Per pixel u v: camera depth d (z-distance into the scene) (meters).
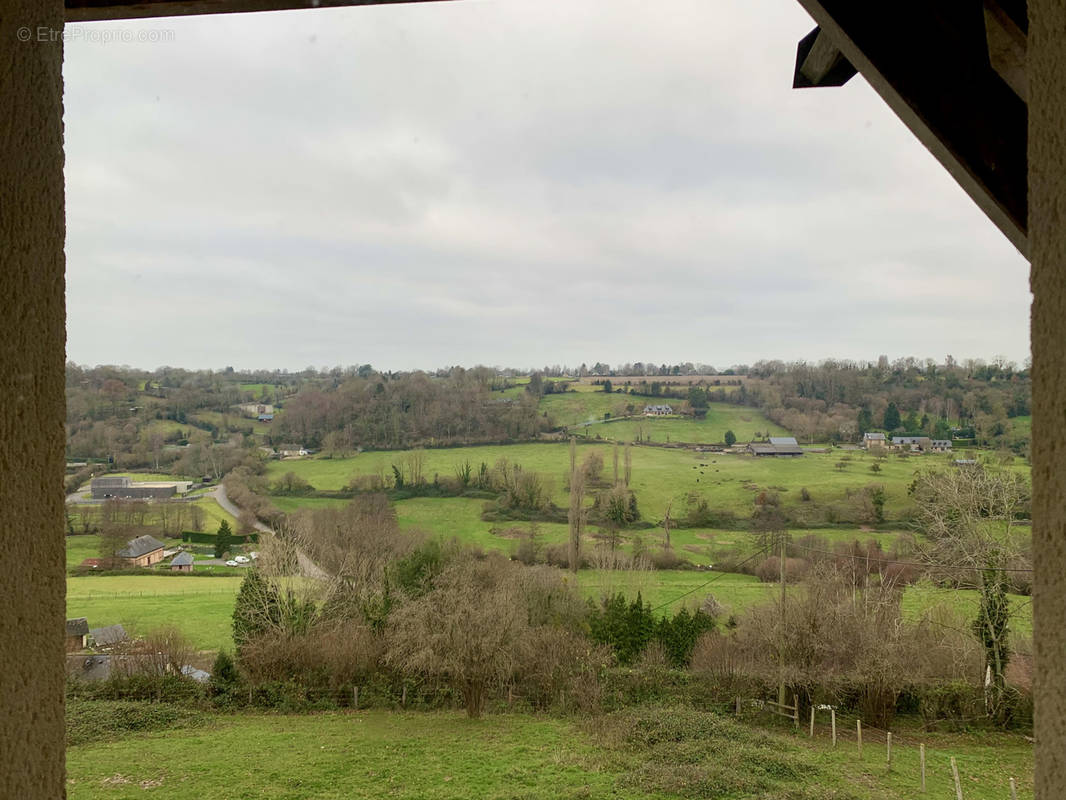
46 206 0.76
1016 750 16.23
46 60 0.77
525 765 15.16
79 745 16.67
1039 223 0.61
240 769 14.95
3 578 0.67
